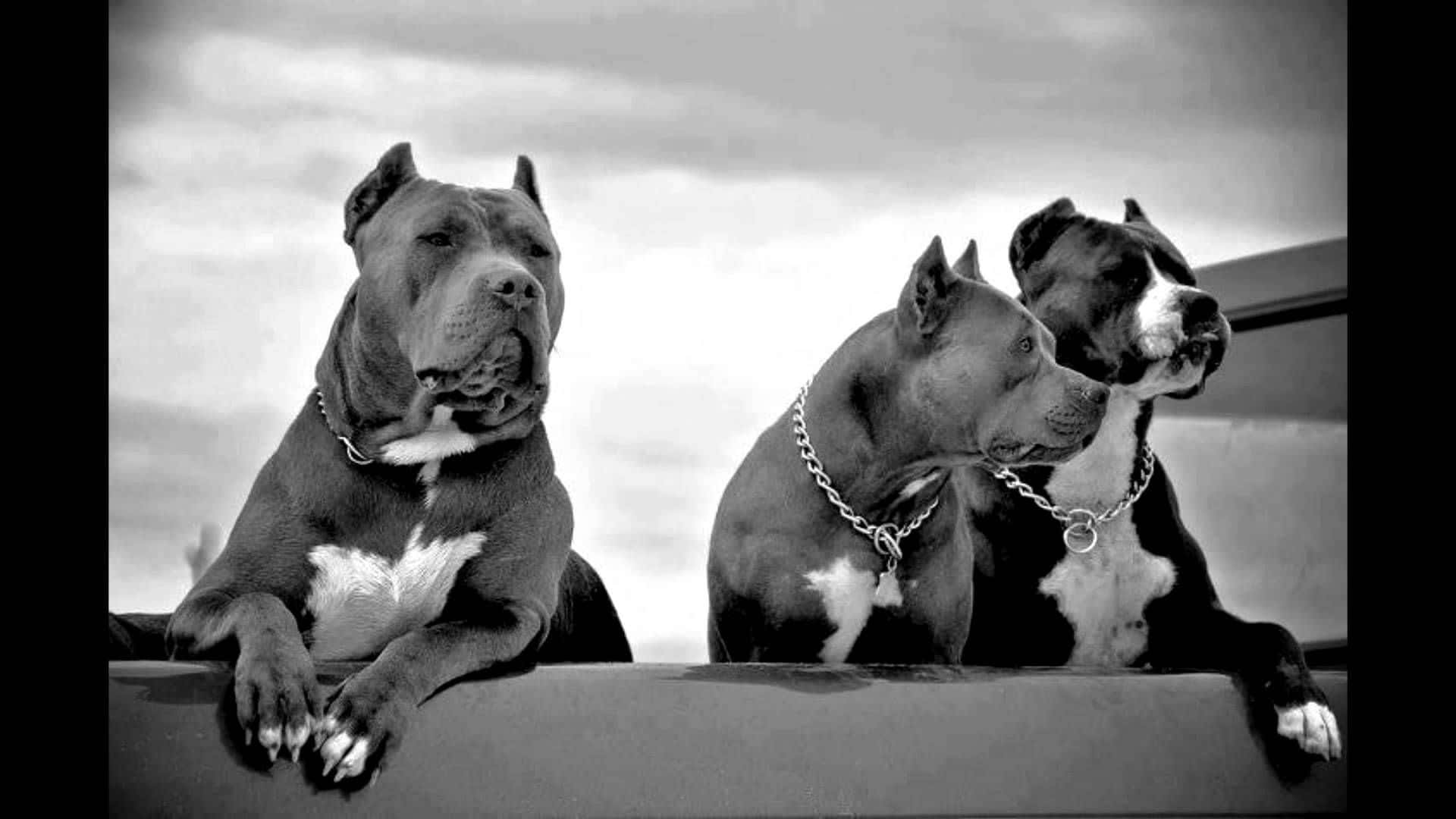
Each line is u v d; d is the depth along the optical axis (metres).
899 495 3.27
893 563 3.26
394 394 2.92
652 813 2.61
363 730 2.48
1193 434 4.28
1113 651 3.63
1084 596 3.57
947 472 3.30
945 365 3.15
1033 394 3.11
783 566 3.25
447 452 2.96
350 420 2.96
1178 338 3.42
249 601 2.68
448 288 2.83
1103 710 2.88
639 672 2.73
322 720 2.49
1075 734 2.84
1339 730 3.20
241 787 2.47
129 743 2.49
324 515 2.94
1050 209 3.63
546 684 2.68
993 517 3.59
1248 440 4.20
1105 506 3.56
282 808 2.47
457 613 2.97
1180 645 3.46
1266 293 4.20
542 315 2.84
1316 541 4.09
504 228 2.97
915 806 2.72
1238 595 4.17
